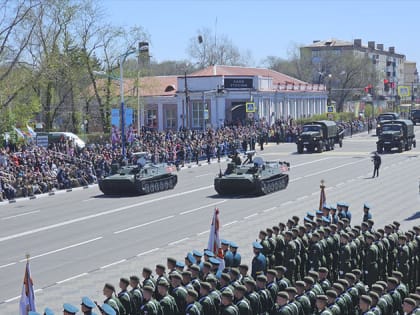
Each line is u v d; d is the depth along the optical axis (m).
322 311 17.44
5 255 31.77
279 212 41.00
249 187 47.22
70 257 31.06
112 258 30.66
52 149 61.34
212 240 25.75
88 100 86.31
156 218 40.16
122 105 63.00
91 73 83.00
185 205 44.72
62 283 26.95
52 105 82.38
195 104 103.50
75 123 83.38
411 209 41.09
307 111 123.88
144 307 18.19
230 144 77.12
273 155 76.81
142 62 96.19
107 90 85.88
